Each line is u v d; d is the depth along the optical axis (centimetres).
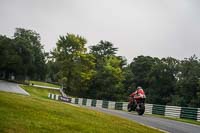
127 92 11250
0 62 13212
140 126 1520
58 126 1073
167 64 10731
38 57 14475
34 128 973
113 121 1500
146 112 3794
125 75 11725
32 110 1310
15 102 1441
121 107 4597
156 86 10719
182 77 10519
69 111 1549
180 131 1678
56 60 10450
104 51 13275
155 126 1758
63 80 10425
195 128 1958
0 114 1062
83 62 10512
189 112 3012
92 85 10738
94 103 5666
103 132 1127
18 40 13888
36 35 15388
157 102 10600
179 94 9969
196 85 9438
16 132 888
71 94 10688
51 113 1357
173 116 3238
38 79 15925
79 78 10412
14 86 9281
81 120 1313
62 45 10412
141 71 11625
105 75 10675
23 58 13662
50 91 10356
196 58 10688
